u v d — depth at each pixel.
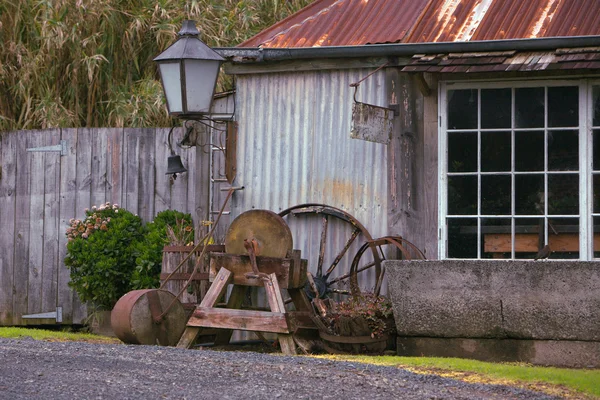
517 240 13.87
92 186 16.86
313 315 13.02
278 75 15.11
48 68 19.61
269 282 13.09
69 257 16.00
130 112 19.14
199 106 14.05
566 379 10.12
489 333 11.86
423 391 9.09
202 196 15.83
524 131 13.90
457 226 14.13
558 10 14.12
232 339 15.02
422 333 12.15
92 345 11.97
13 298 17.14
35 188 17.12
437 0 15.17
